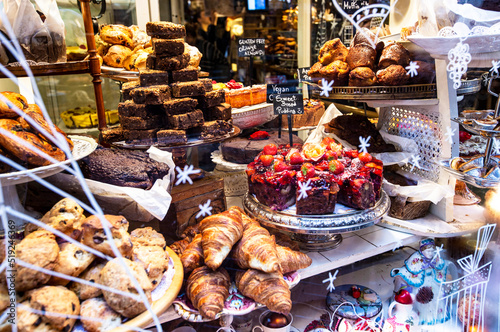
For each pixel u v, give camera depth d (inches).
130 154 56.4
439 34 60.1
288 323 60.4
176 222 60.8
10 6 50.0
